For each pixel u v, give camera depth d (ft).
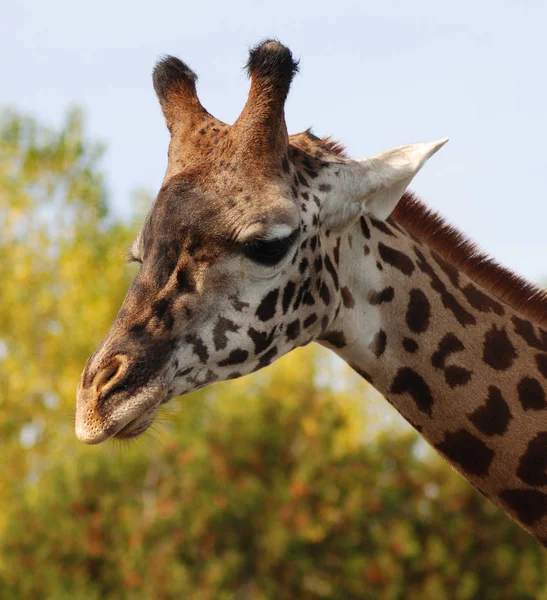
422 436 59.41
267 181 54.70
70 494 203.10
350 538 210.59
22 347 251.80
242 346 55.16
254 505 201.67
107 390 52.37
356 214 58.18
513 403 57.93
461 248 62.59
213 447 207.21
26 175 274.77
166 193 55.26
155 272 54.49
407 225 62.75
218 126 58.44
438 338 58.80
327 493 207.21
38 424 245.24
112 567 203.41
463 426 58.18
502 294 62.23
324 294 57.21
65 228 274.57
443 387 58.34
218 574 195.11
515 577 214.69
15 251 261.85
